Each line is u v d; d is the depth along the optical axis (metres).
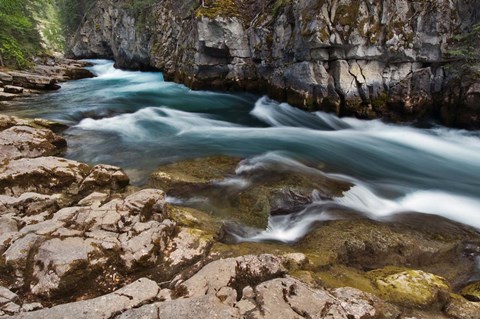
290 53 14.80
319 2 12.54
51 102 17.69
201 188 8.12
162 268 5.30
